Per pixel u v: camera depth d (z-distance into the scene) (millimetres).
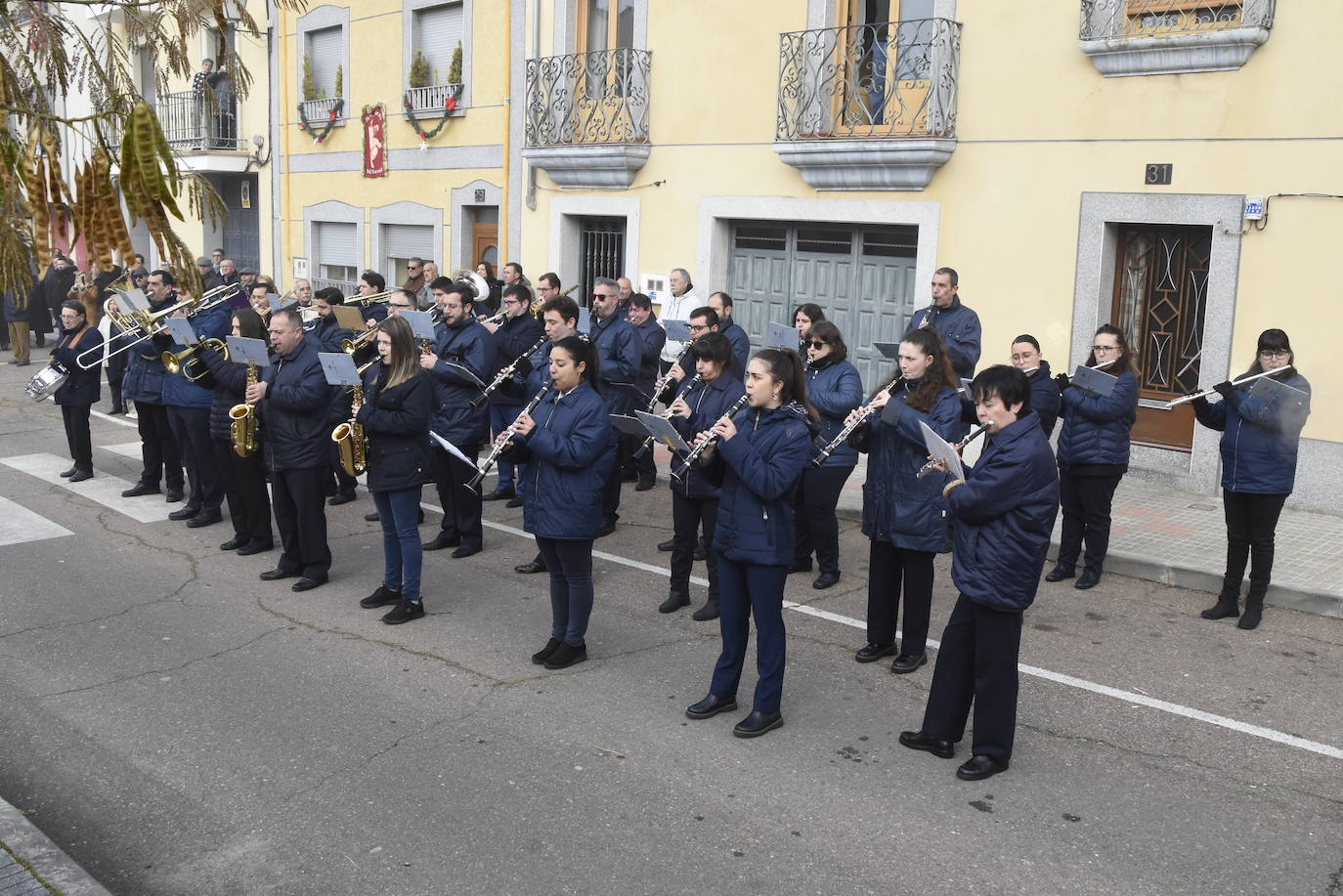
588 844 4566
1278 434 6883
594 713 5844
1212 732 5625
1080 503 7973
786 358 5348
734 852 4508
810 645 6855
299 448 7723
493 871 4375
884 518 6312
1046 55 10617
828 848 4543
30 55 4254
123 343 14398
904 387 6250
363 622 7223
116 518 9758
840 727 5695
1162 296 10547
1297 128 9312
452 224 16859
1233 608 7301
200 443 9391
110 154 3748
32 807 4895
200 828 4715
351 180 18641
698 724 5723
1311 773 5195
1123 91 10188
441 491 8914
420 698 6035
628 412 9359
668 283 13914
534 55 15195
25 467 11695
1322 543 8602
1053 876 4340
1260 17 9328
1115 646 6801
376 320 10961
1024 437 4895
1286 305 9531
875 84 12086
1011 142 10938
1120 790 5035
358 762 5289
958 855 4492
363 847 4551
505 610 7508
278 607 7516
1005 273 11102
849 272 12586
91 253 3779
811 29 12023
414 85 17078
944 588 8008
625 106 13961
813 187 12383
